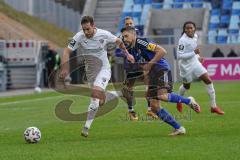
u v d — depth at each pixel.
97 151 25.58
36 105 52.66
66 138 30.17
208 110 42.59
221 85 75.06
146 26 102.44
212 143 26.86
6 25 97.81
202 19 103.06
